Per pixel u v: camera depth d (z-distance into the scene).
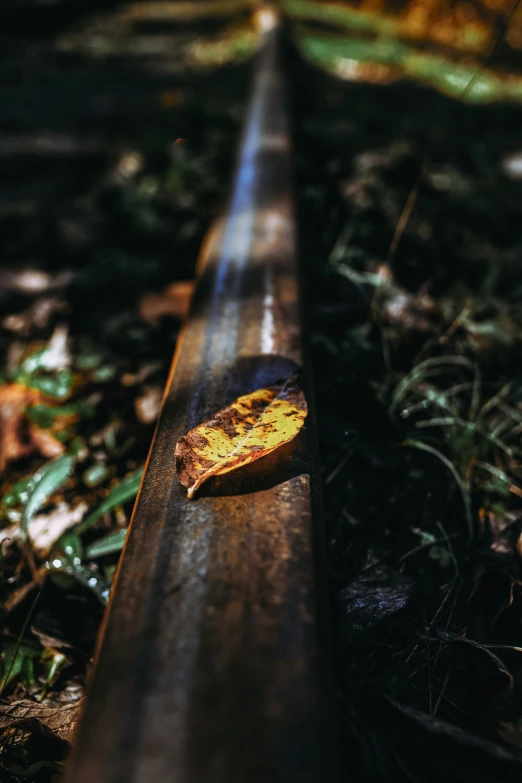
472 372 0.64
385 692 0.39
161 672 0.33
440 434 0.56
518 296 0.81
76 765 0.31
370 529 0.49
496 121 1.66
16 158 1.36
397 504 0.51
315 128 1.26
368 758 0.36
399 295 0.72
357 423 0.54
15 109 1.75
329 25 2.86
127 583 0.36
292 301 0.53
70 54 2.48
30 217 1.10
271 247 0.60
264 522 0.37
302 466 0.41
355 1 3.37
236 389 0.46
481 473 0.54
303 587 0.35
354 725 0.37
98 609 0.47
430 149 1.40
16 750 0.41
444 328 0.69
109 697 0.32
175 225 1.05
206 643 0.33
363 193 1.02
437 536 0.49
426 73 2.23
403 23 3.09
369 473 0.52
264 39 2.04
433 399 0.58
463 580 0.46
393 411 0.57
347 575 0.46
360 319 0.68
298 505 0.38
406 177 1.12
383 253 0.88
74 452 0.58
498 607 0.44
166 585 0.35
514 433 0.58
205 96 1.81
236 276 0.57
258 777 0.30
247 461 0.40
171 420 0.44
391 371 0.62
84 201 1.15
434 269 0.85
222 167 1.27
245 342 0.49
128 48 2.67
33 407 0.60
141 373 0.67
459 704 0.39
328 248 0.84
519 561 0.46
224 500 0.39
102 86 2.03
